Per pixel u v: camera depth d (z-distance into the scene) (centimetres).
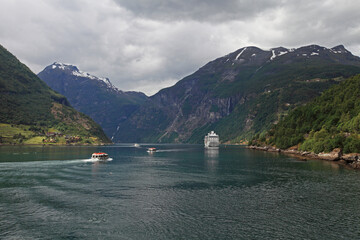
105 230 4084
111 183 7762
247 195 6175
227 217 4634
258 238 3756
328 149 13962
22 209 5116
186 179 8475
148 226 4241
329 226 4169
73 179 8412
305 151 17088
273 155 18050
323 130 15838
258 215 4719
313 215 4688
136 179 8475
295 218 4544
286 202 5525
